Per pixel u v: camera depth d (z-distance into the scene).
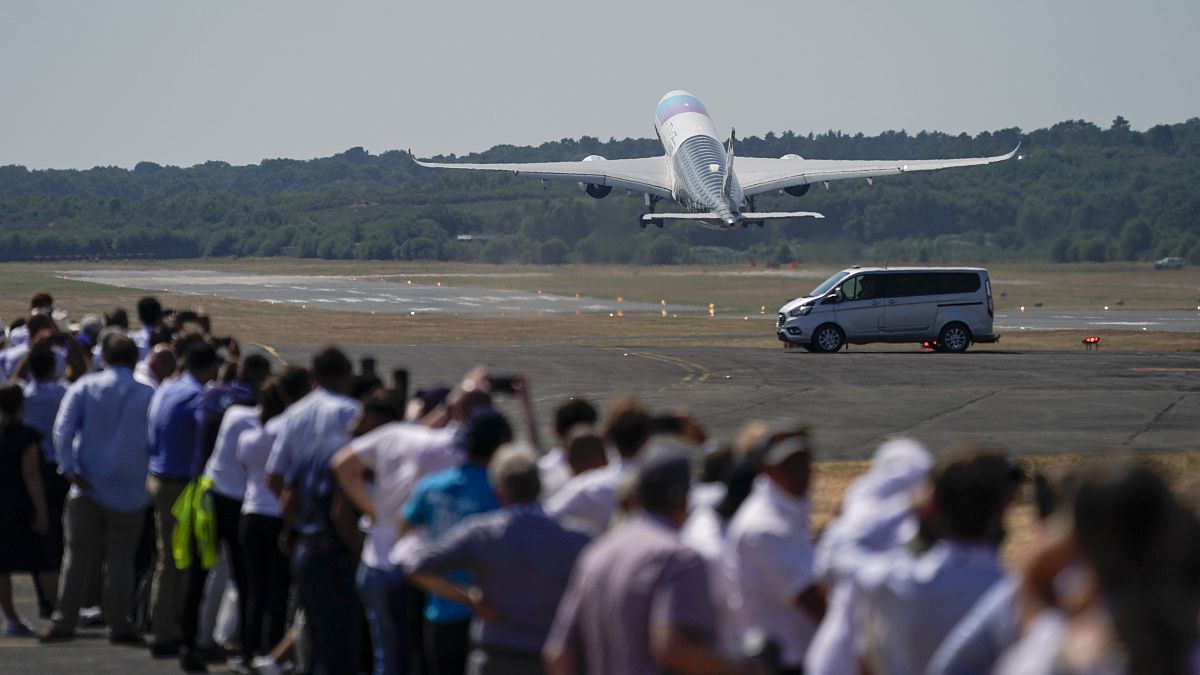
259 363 50.53
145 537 57.97
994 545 24.11
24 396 57.50
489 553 29.80
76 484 53.34
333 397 42.34
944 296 183.88
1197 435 101.56
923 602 22.98
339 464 38.78
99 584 59.97
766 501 29.59
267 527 45.91
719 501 32.34
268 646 46.56
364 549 39.53
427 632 35.91
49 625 57.31
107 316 74.12
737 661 24.12
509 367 158.62
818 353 181.62
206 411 49.25
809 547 29.41
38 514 55.97
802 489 29.56
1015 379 146.50
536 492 30.48
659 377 148.75
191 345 53.34
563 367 159.38
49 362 60.72
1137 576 15.38
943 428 106.81
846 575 25.66
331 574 40.97
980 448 23.42
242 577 49.00
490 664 30.22
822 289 185.12
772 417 113.94
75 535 54.06
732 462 32.94
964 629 20.61
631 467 33.47
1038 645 16.20
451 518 34.12
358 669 41.56
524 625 29.89
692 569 24.05
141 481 53.81
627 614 24.08
